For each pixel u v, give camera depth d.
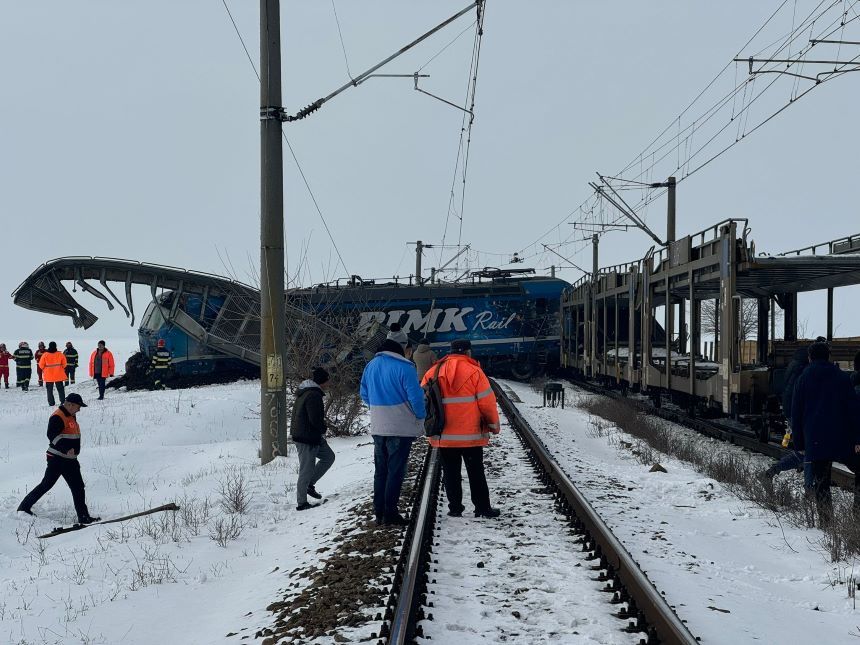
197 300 31.30
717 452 14.23
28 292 29.39
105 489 12.77
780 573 6.41
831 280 15.86
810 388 8.23
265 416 13.30
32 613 5.95
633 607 4.69
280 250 13.39
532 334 36.69
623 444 15.05
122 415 20.70
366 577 5.59
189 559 7.38
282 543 7.84
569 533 6.77
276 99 13.31
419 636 4.32
